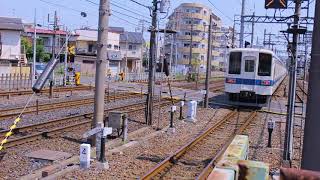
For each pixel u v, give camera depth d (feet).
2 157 33.01
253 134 52.39
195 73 186.80
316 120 15.10
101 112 40.34
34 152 34.81
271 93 83.82
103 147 31.63
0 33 144.66
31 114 57.57
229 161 18.84
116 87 121.19
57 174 28.55
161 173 30.68
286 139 34.76
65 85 112.98
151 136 46.50
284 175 11.12
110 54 203.21
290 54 35.86
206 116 68.03
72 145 39.09
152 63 54.75
